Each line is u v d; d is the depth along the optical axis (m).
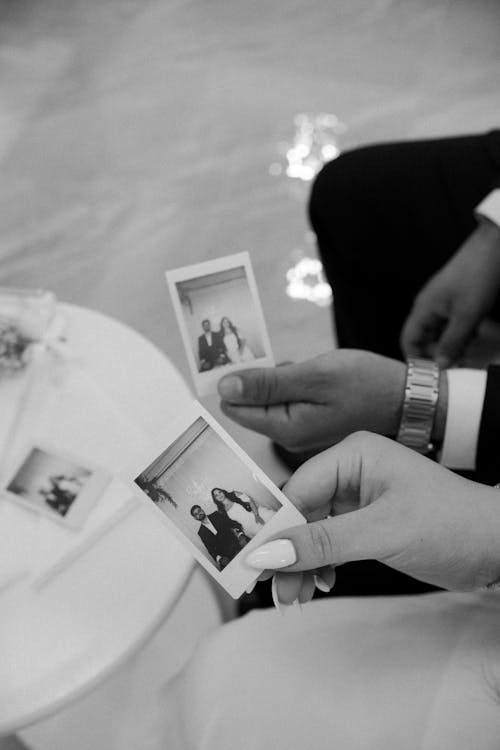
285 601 0.54
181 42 1.37
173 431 0.56
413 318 0.76
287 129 1.28
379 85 1.32
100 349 0.74
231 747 0.54
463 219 0.75
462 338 0.75
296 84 1.32
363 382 0.64
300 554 0.51
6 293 0.76
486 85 1.32
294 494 0.55
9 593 0.64
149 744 0.64
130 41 1.37
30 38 1.38
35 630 0.63
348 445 0.54
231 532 0.54
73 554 0.65
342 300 0.81
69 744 0.73
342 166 0.78
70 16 1.40
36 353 0.73
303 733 0.53
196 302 0.67
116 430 0.70
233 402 0.65
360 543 0.51
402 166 0.77
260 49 1.36
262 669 0.56
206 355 0.67
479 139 0.77
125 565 0.65
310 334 1.11
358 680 0.54
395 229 0.77
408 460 0.53
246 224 1.19
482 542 0.51
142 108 1.30
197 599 0.81
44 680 0.62
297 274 1.15
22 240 1.17
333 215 0.78
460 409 0.63
